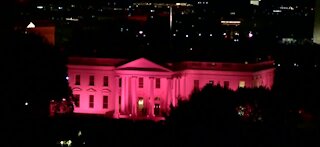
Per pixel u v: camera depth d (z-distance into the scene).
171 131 172.38
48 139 188.38
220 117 180.88
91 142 193.50
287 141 155.75
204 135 160.38
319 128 174.12
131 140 188.12
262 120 188.62
